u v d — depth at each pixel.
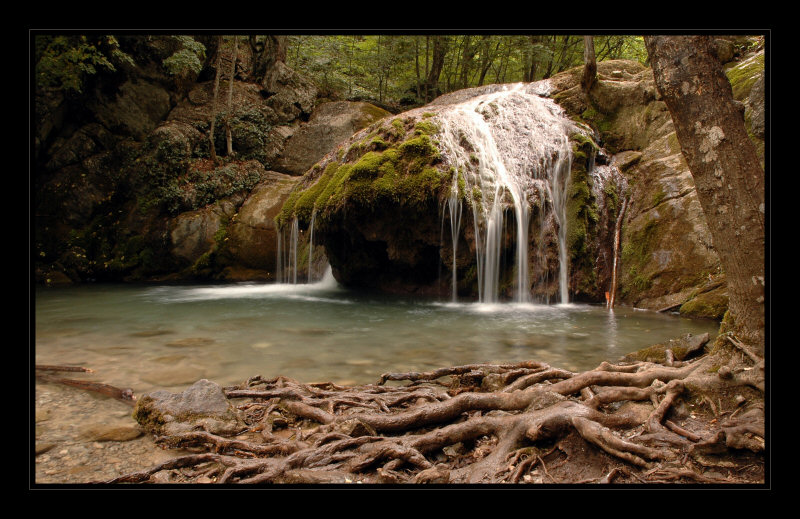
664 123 10.14
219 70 15.20
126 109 15.06
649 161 9.90
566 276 9.18
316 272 12.54
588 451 2.54
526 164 9.64
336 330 6.71
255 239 13.46
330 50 19.42
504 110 10.80
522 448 2.57
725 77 2.97
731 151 2.92
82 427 3.23
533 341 6.02
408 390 3.78
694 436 2.59
